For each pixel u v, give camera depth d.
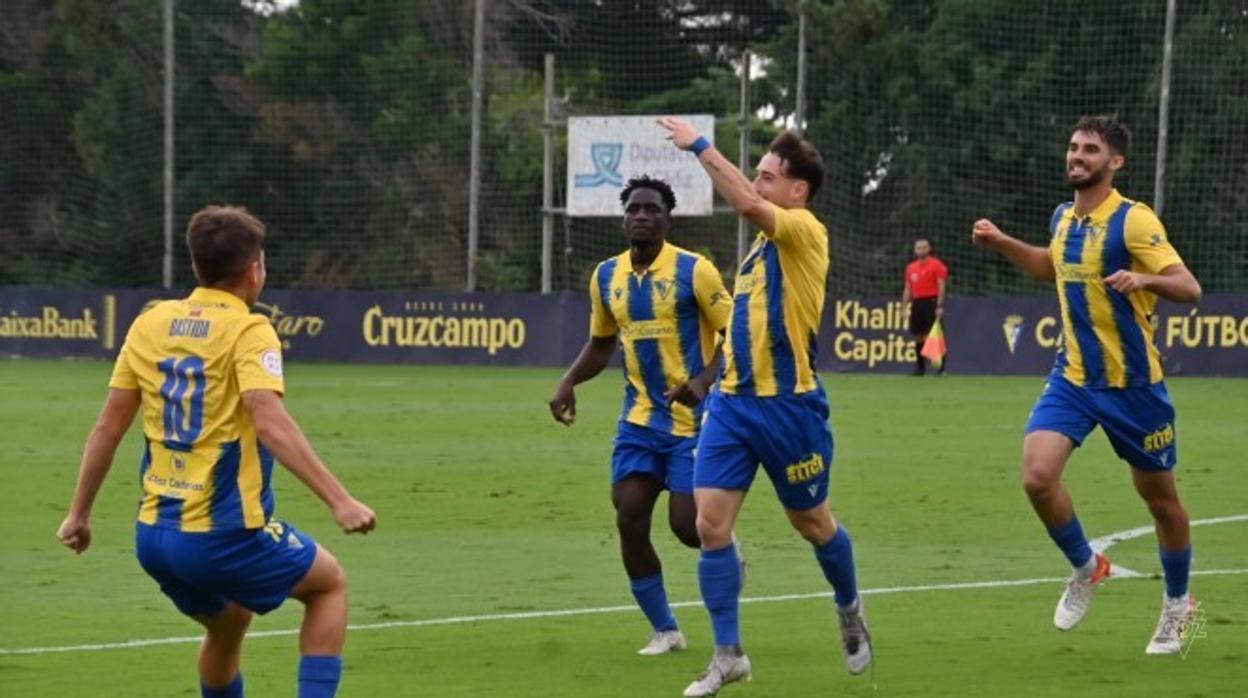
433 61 119.00
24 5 125.56
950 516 38.59
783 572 31.84
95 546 34.41
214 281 18.59
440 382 80.75
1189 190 105.12
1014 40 111.69
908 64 113.50
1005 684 22.70
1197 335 84.69
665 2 126.69
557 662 24.27
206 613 18.91
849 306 90.56
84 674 23.22
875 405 67.38
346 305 97.12
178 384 18.20
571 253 113.06
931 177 112.50
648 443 25.69
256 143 120.38
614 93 127.06
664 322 25.70
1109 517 38.31
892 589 29.95
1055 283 26.42
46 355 99.56
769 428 22.39
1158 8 106.75
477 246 98.50
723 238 111.31
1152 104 106.00
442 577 31.22
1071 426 25.19
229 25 124.06
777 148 22.95
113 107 122.25
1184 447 52.38
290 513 39.22
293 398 70.50
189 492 18.11
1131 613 27.78
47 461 48.50
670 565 32.75
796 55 116.56
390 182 118.38
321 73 121.06
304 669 18.56
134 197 121.19
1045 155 111.12
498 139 116.56
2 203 124.12
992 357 88.56
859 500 41.12
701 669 23.89
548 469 47.34
